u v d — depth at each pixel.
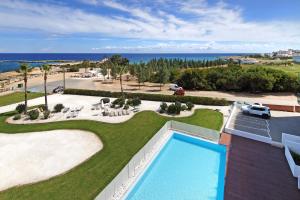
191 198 14.93
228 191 15.40
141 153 18.73
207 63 111.69
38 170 17.69
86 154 20.36
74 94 50.19
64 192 14.88
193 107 36.88
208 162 19.83
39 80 73.69
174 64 106.75
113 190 14.37
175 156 20.86
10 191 15.05
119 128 26.88
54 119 30.80
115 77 73.06
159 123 28.81
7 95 49.25
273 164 19.12
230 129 25.84
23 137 24.42
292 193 15.15
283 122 30.47
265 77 47.34
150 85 63.97
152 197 15.02
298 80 47.62
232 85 51.78
